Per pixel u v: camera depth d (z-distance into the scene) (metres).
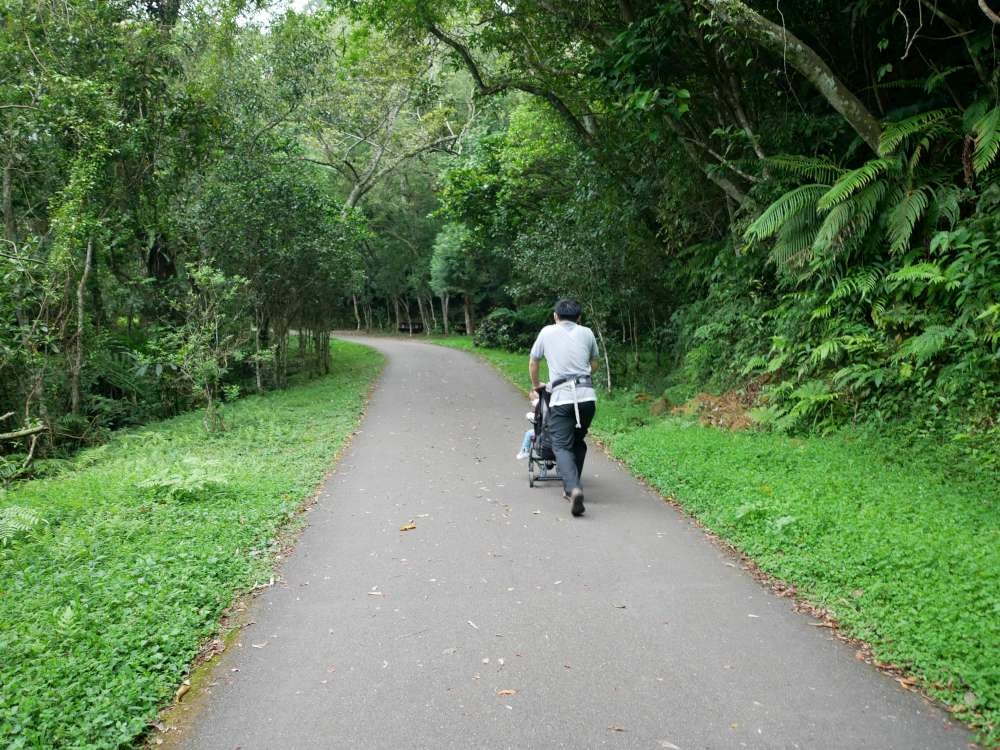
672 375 13.38
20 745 2.78
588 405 6.43
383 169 34.03
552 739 2.93
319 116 28.14
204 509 6.19
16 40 12.95
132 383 15.90
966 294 7.16
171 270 19.41
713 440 8.13
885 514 5.20
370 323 56.25
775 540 5.02
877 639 3.64
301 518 6.25
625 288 13.77
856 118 8.22
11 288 11.13
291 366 24.92
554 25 12.66
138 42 15.82
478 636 3.88
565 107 14.40
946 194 7.79
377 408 13.77
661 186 12.97
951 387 7.06
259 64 19.58
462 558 5.13
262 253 16.78
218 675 3.53
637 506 6.46
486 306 47.00
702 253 12.66
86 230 12.40
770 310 10.20
